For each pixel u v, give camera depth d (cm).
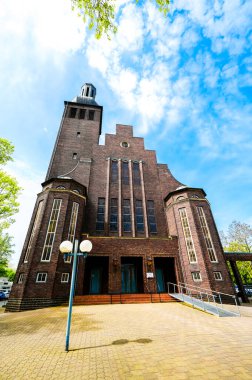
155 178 2578
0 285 6244
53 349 569
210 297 1570
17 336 712
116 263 1722
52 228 1675
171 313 1067
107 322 884
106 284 1845
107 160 2566
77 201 1905
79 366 455
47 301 1391
